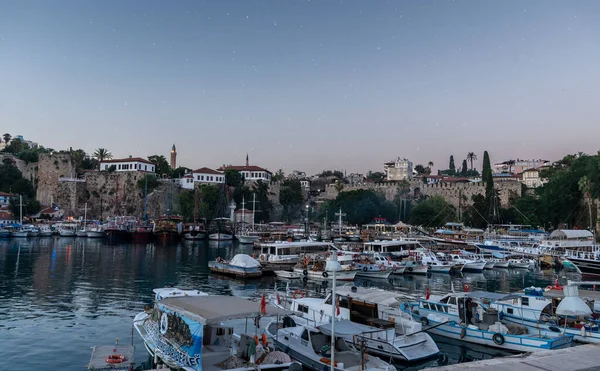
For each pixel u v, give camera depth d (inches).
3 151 7386.8
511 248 3019.2
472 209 4992.6
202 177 6048.2
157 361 792.9
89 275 2003.0
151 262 2586.1
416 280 2111.2
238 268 2031.3
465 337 1030.4
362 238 4143.7
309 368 787.4
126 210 5659.5
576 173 3912.4
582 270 2303.2
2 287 1643.7
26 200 5462.6
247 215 5689.0
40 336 1016.9
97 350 793.6
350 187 6624.0
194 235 4441.4
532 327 1050.7
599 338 964.6
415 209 5191.9
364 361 746.8
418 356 867.4
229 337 794.2
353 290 1120.8
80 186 5812.0
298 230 4714.6
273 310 755.4
